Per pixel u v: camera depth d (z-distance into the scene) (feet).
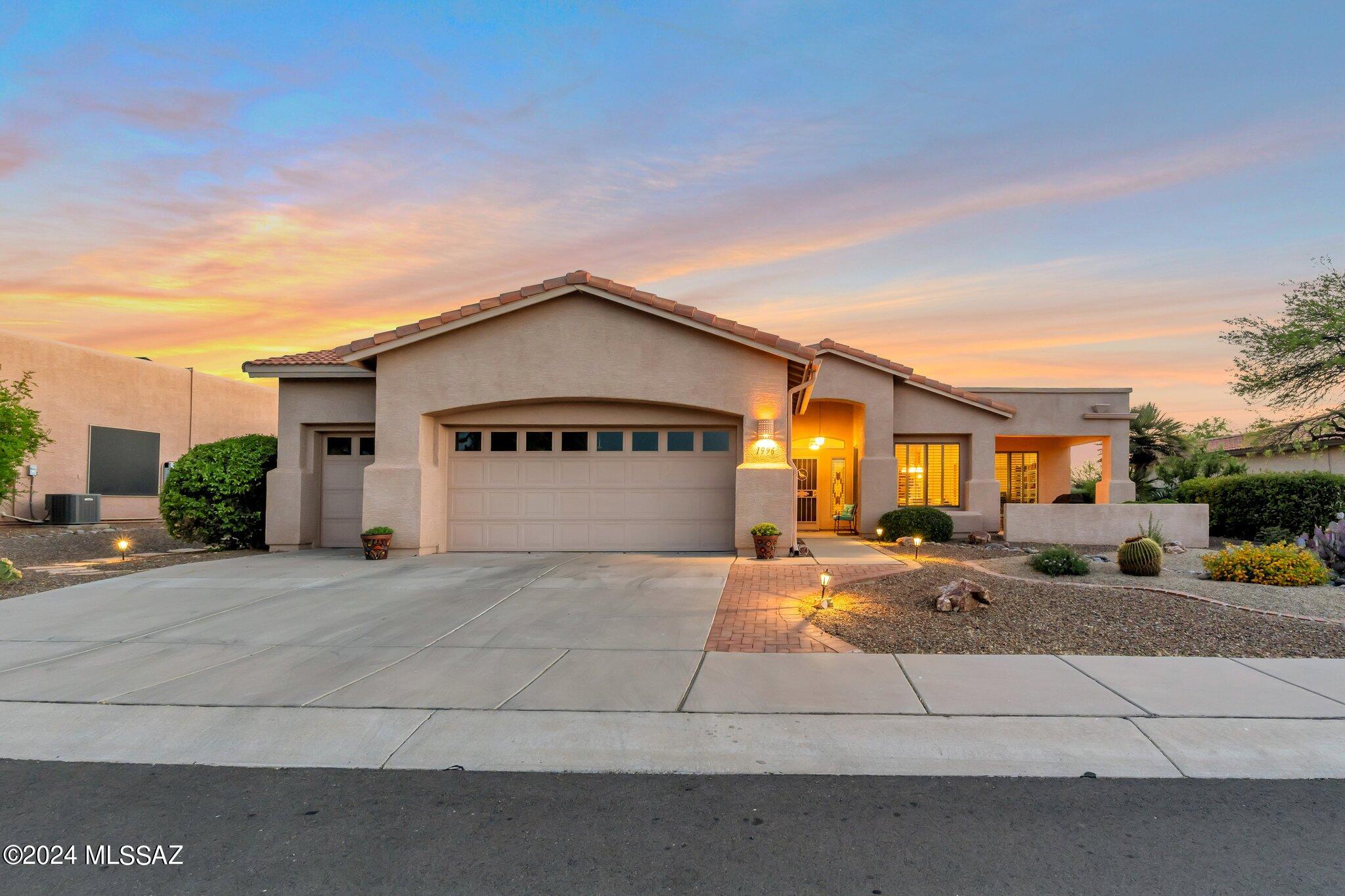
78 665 21.53
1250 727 16.42
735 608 28.30
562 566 37.88
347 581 34.06
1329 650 22.27
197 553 46.78
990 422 59.57
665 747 15.69
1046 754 15.25
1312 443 66.13
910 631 24.36
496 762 15.17
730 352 41.32
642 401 41.93
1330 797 13.50
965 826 12.42
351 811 13.15
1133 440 85.25
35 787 14.24
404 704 18.22
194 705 18.26
